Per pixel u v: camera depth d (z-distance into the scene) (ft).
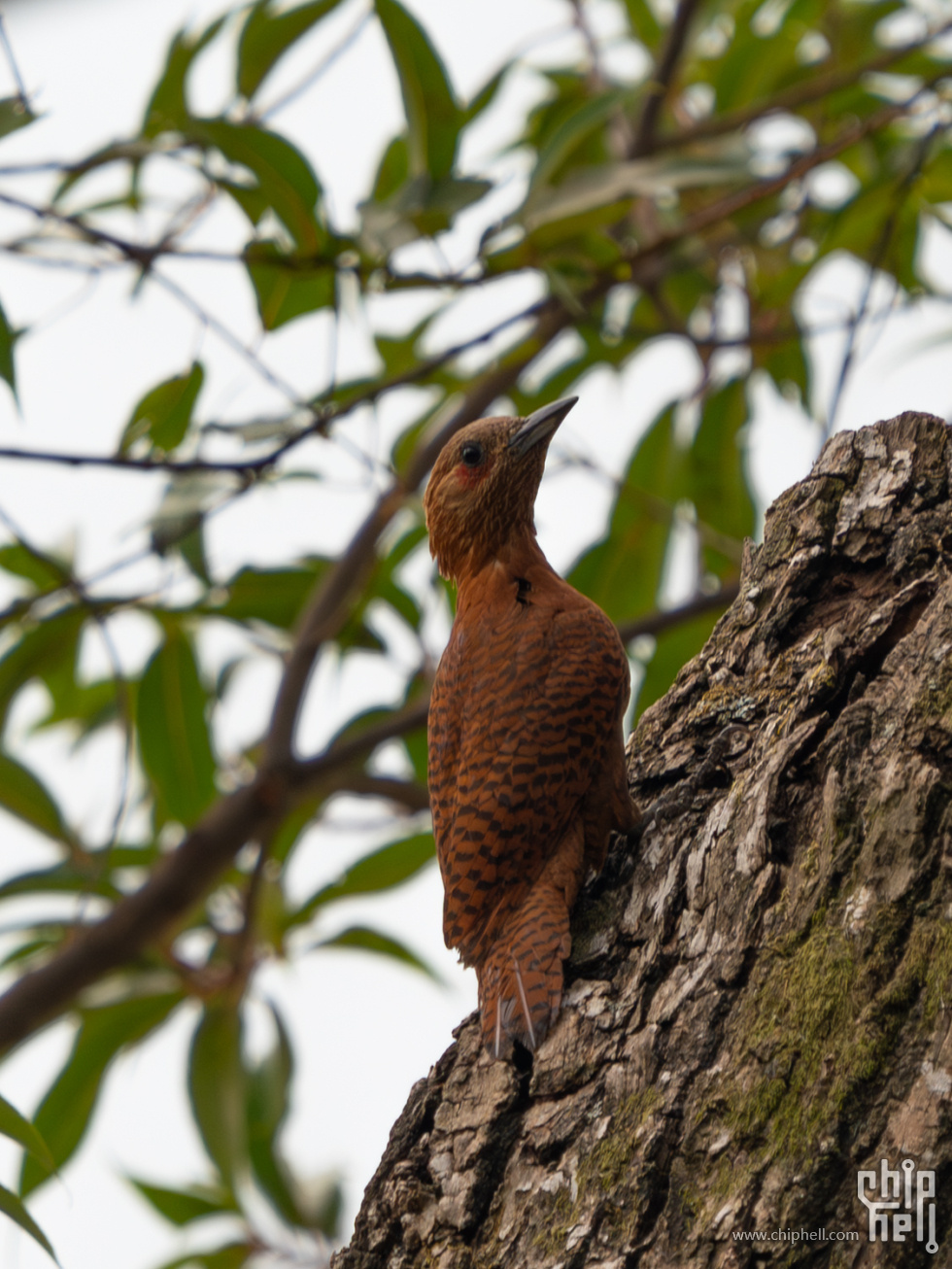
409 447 43.98
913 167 38.01
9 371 31.01
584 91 45.70
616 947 20.97
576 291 38.83
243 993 42.27
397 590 43.52
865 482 23.12
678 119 49.60
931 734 18.16
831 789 18.85
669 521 41.78
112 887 41.22
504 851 23.24
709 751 22.53
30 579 41.01
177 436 35.63
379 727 40.06
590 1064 19.26
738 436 45.55
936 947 16.81
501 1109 19.84
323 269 34.12
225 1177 42.04
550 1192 18.30
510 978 20.99
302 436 33.32
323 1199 42.96
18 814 41.29
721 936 19.17
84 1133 42.01
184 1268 41.63
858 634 20.71
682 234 38.42
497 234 33.53
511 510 29.60
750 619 23.94
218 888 44.45
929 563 21.53
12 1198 21.66
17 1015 36.63
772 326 44.93
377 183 40.63
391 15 33.27
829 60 46.50
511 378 40.40
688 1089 17.89
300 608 42.86
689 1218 16.89
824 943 17.83
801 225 46.47
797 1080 17.02
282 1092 43.09
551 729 23.73
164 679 42.27
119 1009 41.81
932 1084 16.03
